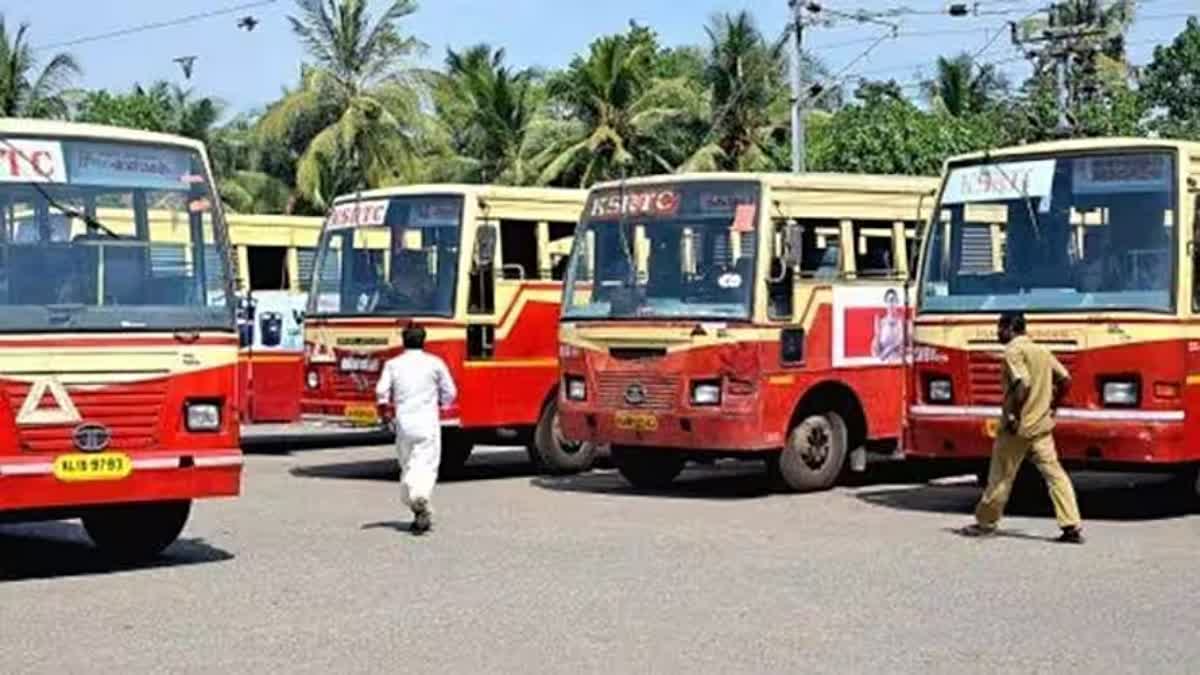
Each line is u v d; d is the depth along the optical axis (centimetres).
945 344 1552
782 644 959
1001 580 1177
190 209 1280
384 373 1489
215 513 1627
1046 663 909
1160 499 1695
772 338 1716
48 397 1185
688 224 1752
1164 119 5703
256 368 2330
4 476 1164
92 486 1196
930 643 962
